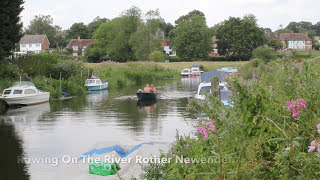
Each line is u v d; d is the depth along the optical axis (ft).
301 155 13.06
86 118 72.38
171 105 90.33
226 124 18.90
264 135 15.78
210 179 15.51
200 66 258.57
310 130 16.07
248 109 16.55
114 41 319.27
